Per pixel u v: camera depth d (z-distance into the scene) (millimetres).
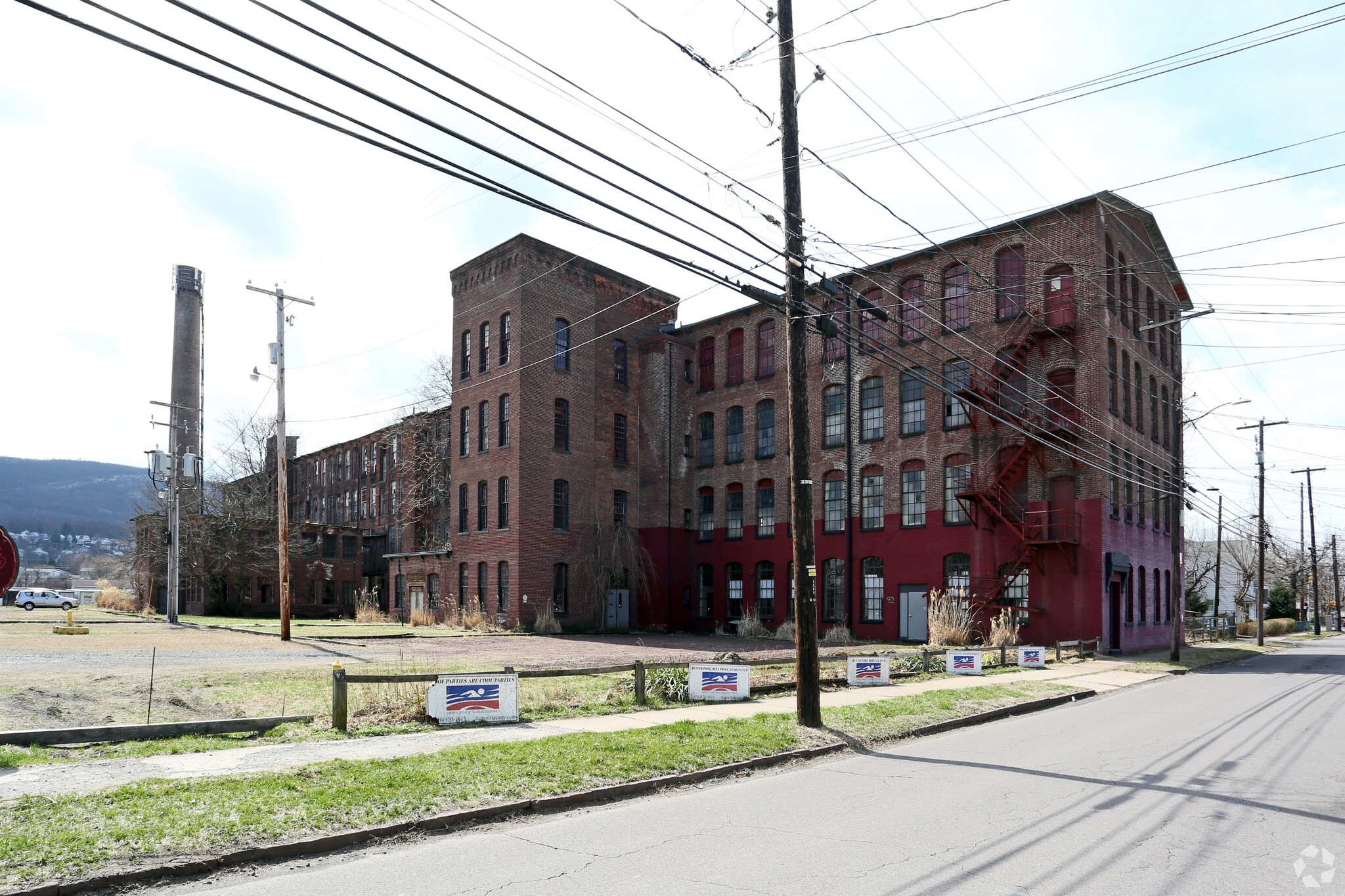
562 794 8953
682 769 10375
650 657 25453
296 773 9234
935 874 6559
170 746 10891
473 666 21406
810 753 12016
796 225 14430
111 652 24219
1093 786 9797
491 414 43375
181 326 69750
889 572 38094
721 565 45594
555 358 43375
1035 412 29234
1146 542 37781
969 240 35781
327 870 6742
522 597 40344
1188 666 28375
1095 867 6727
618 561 43688
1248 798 9203
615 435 46406
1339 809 8711
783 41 14102
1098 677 24062
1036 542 32125
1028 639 33125
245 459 66875
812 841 7527
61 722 12836
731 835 7750
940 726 14703
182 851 6758
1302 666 30906
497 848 7355
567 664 22625
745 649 30906
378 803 8203
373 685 17078
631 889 6238
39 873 6145
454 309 46719
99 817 7430
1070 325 32562
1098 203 32469
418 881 6453
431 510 57719
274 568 63219
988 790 9664
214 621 45594
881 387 39281
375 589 56156
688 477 47750
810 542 14148
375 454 70000
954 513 36062
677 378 48000
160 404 44844
